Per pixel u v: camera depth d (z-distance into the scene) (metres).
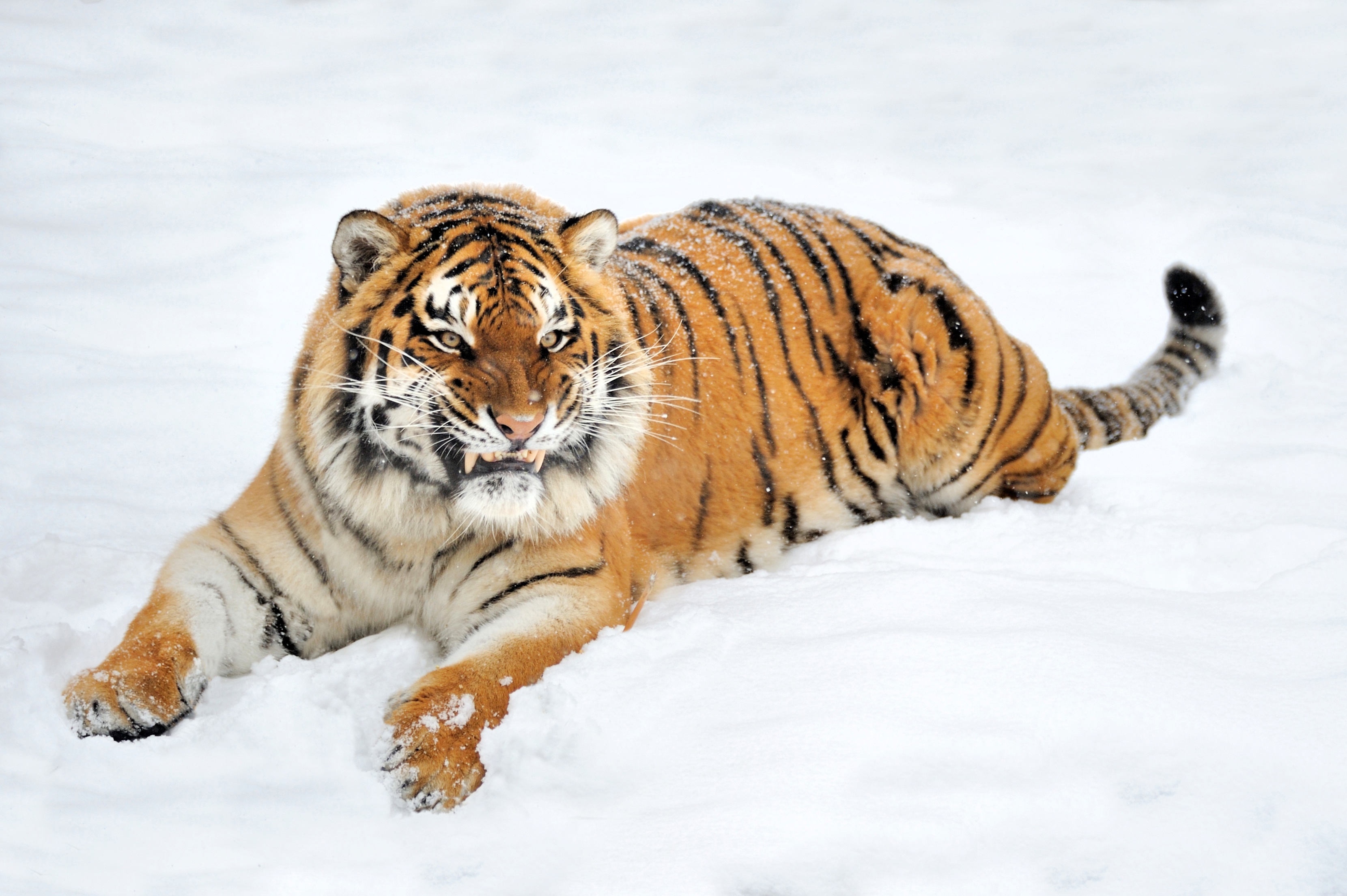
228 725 5.37
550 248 6.37
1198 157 20.52
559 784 5.02
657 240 8.32
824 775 4.91
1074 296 14.11
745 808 4.75
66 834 4.70
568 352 6.14
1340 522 7.61
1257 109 23.78
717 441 7.69
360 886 4.43
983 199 17.80
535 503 6.04
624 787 4.97
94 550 7.48
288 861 4.58
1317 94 24.77
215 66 24.58
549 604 6.25
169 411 10.16
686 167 18.80
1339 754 4.95
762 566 7.93
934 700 5.37
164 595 6.13
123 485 8.83
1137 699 5.30
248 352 11.59
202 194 16.16
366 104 22.38
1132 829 4.64
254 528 6.48
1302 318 12.75
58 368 10.80
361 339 6.05
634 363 6.59
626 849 4.58
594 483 6.42
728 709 5.45
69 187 15.88
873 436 8.23
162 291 12.95
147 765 5.15
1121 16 32.09
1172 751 5.02
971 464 8.40
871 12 32.91
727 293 8.00
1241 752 5.00
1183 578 6.90
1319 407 10.15
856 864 4.48
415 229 6.19
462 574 6.52
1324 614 6.17
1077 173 19.61
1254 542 7.17
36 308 12.15
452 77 25.11
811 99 24.41
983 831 4.64
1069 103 24.41
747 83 25.70
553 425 5.95
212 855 4.61
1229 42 29.36
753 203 8.93
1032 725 5.16
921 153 20.72
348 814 4.90
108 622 6.52
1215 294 10.62
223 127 20.05
